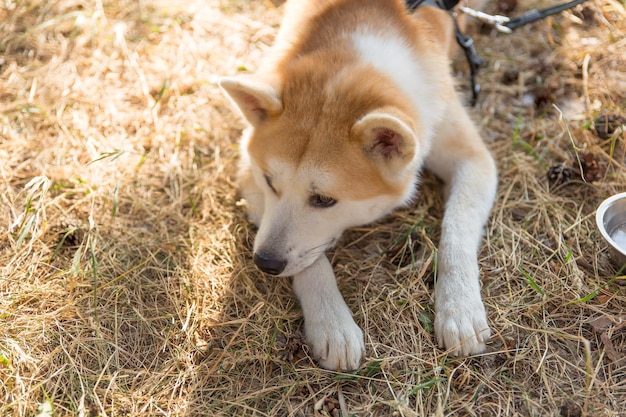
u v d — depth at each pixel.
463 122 1.21
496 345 1.05
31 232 1.17
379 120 0.98
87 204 1.22
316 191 1.03
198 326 1.08
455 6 1.30
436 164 1.24
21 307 1.09
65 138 1.31
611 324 1.06
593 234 1.16
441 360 1.03
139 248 1.17
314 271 1.09
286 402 1.01
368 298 1.10
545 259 1.14
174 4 1.54
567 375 1.02
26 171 1.26
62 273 1.13
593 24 1.48
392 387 1.01
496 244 1.16
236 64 1.44
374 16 1.16
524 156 1.28
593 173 1.23
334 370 1.03
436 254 1.12
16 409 1.00
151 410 1.00
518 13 1.52
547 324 1.06
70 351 1.05
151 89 1.40
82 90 1.38
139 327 1.08
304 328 1.07
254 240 1.15
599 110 1.32
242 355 1.05
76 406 1.00
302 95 1.05
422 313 1.08
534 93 1.39
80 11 1.51
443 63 1.19
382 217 1.18
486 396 1.01
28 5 1.52
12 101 1.36
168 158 1.30
